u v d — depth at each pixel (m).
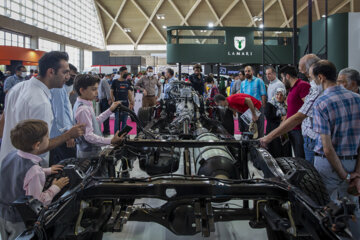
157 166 3.05
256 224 1.98
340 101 2.16
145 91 8.41
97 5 36.62
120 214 1.83
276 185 1.79
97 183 1.78
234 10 33.78
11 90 2.29
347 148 2.19
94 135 2.58
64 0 30.91
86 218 1.92
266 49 10.56
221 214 1.99
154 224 2.79
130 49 42.62
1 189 1.86
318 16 31.03
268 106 4.20
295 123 2.50
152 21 37.75
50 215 1.45
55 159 3.36
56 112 3.13
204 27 10.38
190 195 1.74
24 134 1.77
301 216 1.60
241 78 7.71
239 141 2.63
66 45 31.45
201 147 2.90
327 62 2.25
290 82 3.52
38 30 25.31
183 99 4.78
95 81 2.69
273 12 32.69
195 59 10.46
